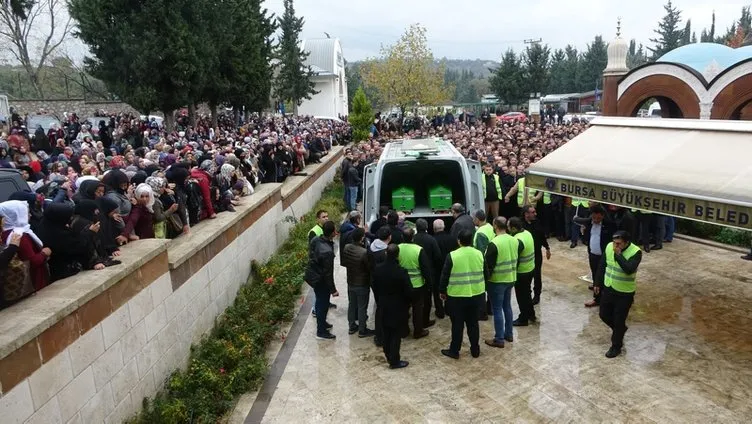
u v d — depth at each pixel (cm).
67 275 570
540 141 2103
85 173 923
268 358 805
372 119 3247
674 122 937
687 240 1326
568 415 629
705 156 826
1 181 727
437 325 910
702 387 678
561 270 1146
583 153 1008
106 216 634
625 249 743
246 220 1055
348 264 855
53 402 470
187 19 2058
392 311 742
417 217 1041
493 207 1380
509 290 816
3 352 410
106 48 1936
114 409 566
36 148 1816
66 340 491
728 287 1014
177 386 673
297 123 3362
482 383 709
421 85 4566
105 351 553
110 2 1895
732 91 1855
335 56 5847
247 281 1055
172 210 789
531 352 789
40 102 3334
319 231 920
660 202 817
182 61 1944
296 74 4803
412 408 657
